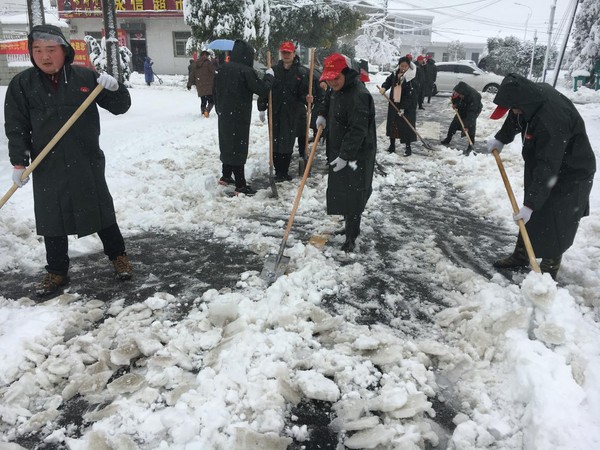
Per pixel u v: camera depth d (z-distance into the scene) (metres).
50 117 3.25
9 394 2.52
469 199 6.04
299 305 3.36
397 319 3.29
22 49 17.77
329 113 4.31
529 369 2.53
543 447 2.11
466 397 2.59
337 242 4.61
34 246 4.35
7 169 6.20
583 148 3.29
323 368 2.74
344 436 2.35
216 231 4.84
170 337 3.04
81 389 2.60
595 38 25.03
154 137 8.91
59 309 3.34
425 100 18.70
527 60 39.19
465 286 3.69
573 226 3.45
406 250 4.45
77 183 3.38
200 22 15.15
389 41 40.41
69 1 29.09
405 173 7.23
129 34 29.88
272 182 5.85
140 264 4.14
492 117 3.34
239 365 2.70
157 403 2.51
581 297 3.51
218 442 2.23
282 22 24.89
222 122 5.75
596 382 2.50
